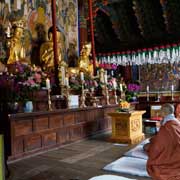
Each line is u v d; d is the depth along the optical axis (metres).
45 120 5.64
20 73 5.82
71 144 6.27
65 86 6.97
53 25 7.76
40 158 4.93
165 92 12.98
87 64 9.66
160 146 2.72
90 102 7.75
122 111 6.57
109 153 5.22
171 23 11.79
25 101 5.45
